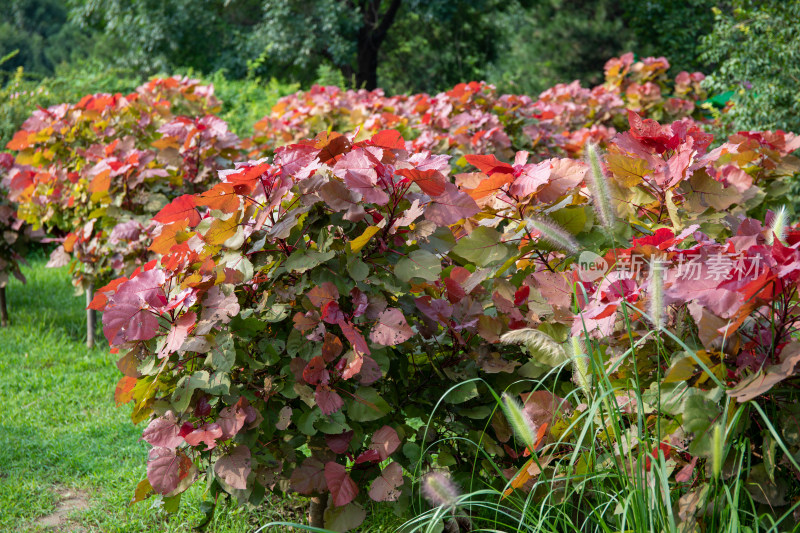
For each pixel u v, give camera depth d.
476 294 2.93
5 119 10.68
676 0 23.66
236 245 2.64
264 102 12.53
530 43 29.03
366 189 2.55
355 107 7.51
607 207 2.43
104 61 24.19
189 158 5.46
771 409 2.17
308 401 2.57
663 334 2.35
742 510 2.08
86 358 5.74
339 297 2.72
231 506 3.37
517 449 2.86
